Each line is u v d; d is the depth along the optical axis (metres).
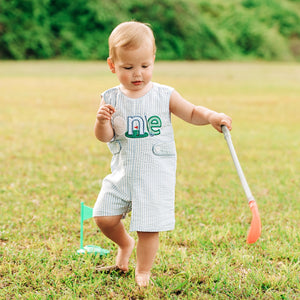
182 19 35.25
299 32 44.06
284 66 31.02
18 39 30.06
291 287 2.68
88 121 8.86
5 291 2.55
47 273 2.75
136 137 2.60
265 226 3.65
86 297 2.52
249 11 42.62
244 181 2.38
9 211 3.84
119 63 2.51
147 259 2.65
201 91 14.59
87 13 32.31
